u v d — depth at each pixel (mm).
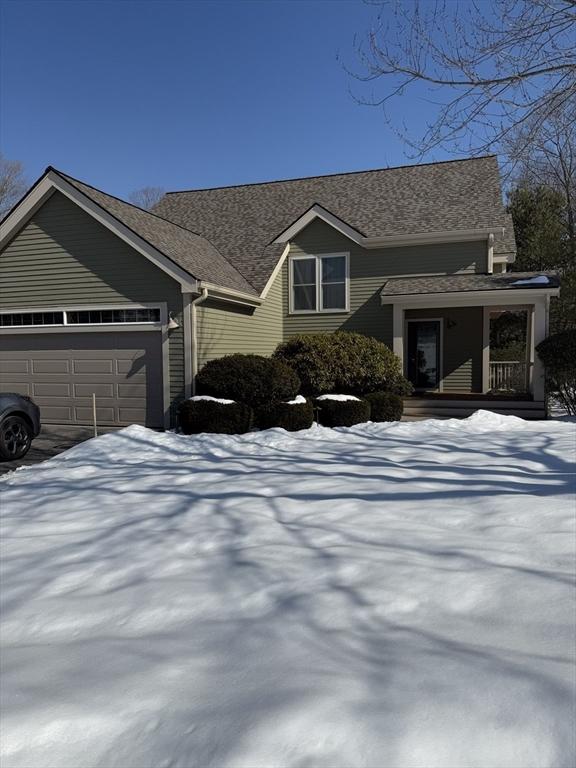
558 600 2566
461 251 13953
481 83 7215
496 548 3346
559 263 16797
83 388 11664
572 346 11367
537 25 6824
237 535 3822
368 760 1491
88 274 11531
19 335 12000
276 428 9703
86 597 2869
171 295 11016
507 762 1484
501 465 6047
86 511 4648
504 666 1972
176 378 11086
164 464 6879
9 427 8281
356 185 17406
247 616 2557
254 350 13789
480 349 14797
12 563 3426
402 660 2045
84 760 1562
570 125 7484
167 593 2854
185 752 1562
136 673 2021
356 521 4059
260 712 1698
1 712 1770
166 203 19312
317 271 14992
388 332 14555
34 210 11703
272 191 18422
